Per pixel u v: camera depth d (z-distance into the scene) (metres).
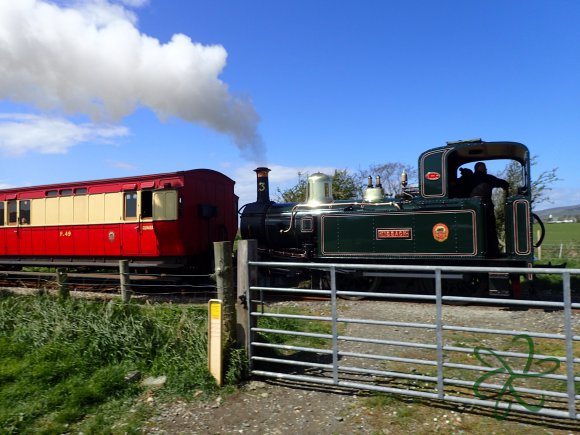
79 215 11.98
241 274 5.00
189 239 10.86
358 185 19.45
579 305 3.63
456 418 3.95
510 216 8.56
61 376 5.09
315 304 9.20
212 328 4.90
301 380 4.83
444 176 8.90
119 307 6.61
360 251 9.59
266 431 3.90
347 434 3.78
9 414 4.25
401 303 9.14
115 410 4.42
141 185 11.13
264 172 11.52
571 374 3.69
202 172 11.58
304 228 10.34
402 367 5.26
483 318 7.62
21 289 11.90
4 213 13.32
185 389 4.78
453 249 8.71
